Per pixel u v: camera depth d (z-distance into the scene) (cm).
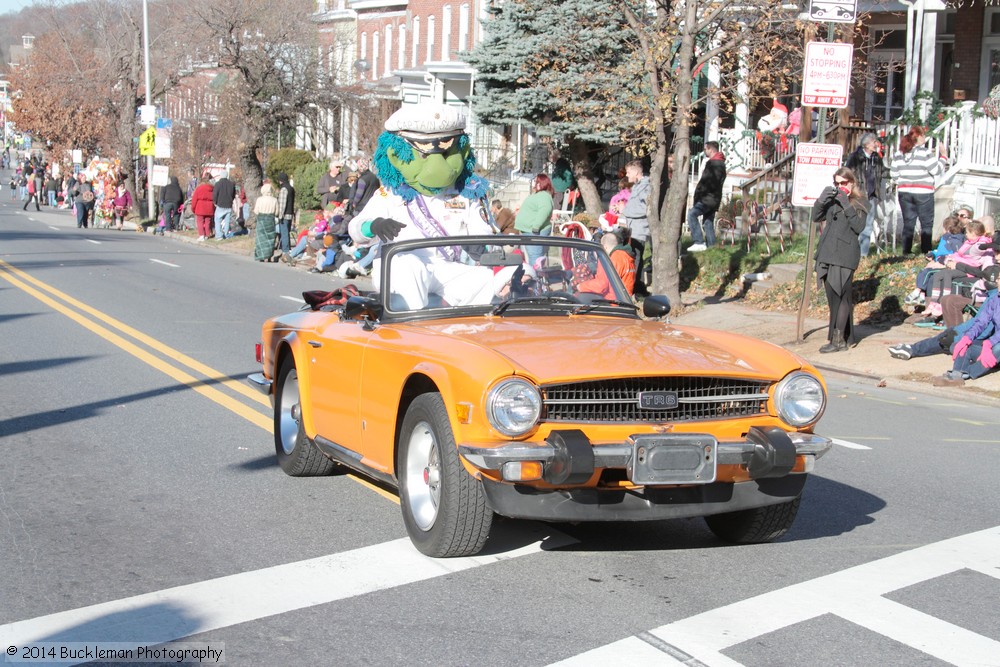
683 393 539
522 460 498
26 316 1548
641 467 510
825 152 1362
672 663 436
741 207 2205
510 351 539
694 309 1742
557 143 2756
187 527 625
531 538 609
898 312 1540
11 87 6359
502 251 663
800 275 1784
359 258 869
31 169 5959
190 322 1538
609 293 671
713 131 2548
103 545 591
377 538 604
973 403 1126
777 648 454
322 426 680
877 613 497
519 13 2697
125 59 4616
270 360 765
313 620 482
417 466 572
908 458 852
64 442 834
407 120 829
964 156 1908
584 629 472
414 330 600
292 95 3731
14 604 502
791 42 1820
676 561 571
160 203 3947
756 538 602
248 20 3575
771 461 528
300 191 4106
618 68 1942
